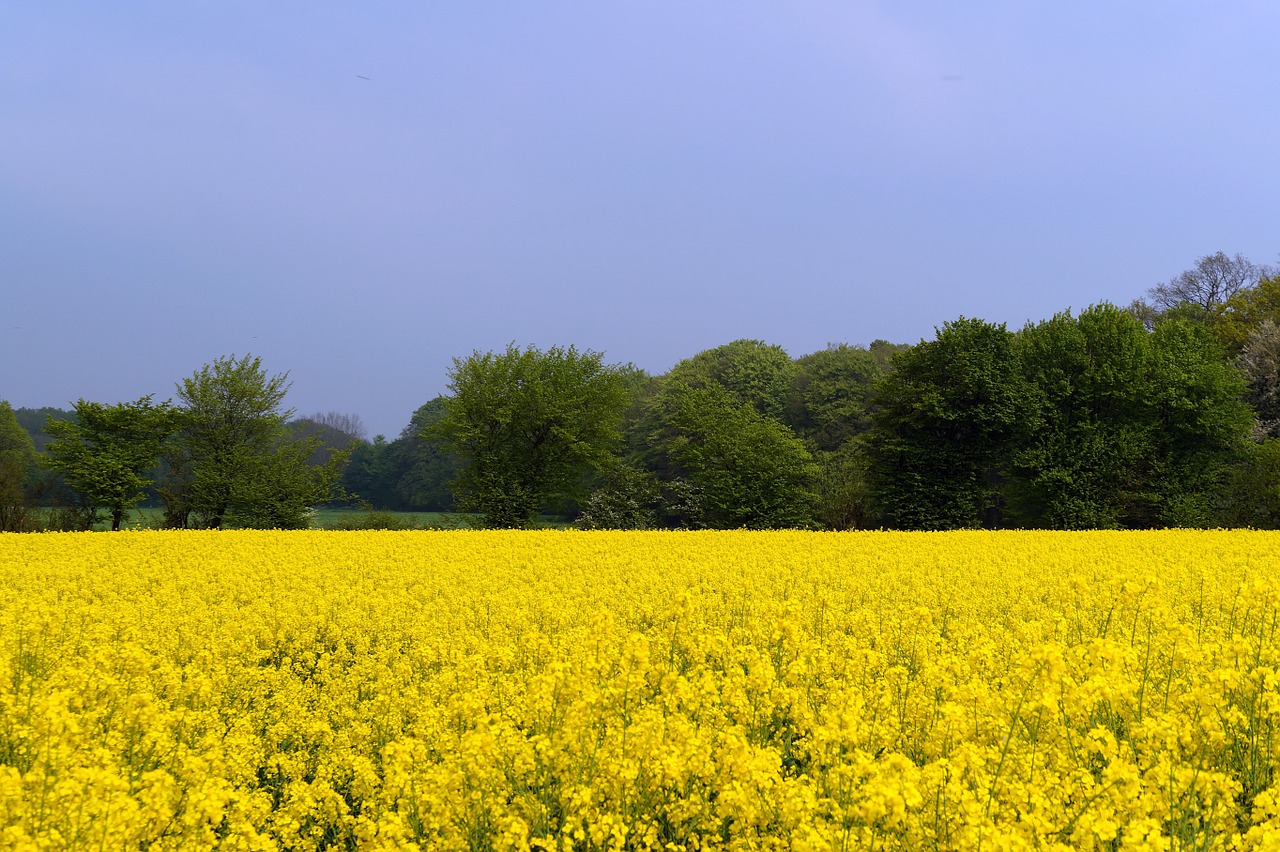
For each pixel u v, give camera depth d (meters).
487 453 59.38
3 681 6.74
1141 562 20.17
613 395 61.53
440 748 6.46
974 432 51.00
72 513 52.91
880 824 4.67
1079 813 4.83
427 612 13.88
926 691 7.66
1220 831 4.76
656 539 27.38
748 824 5.06
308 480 57.78
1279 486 44.84
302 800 6.25
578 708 5.80
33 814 4.75
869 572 18.67
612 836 5.07
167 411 56.22
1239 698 6.21
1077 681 6.68
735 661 7.59
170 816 4.90
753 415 62.88
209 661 10.38
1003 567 19.34
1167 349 52.59
